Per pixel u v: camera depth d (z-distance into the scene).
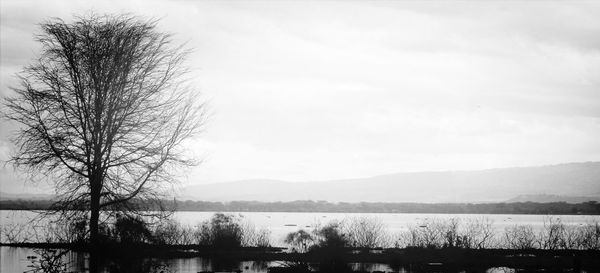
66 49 35.97
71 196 36.34
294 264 40.16
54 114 35.88
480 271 39.69
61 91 35.97
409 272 38.81
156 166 37.47
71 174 36.56
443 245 48.66
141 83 37.88
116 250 36.47
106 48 36.78
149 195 37.44
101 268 35.47
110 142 36.53
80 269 34.94
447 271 39.72
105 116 36.44
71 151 35.94
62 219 36.66
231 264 41.38
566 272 39.34
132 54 37.56
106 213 36.69
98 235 36.41
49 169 36.09
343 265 41.34
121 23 38.03
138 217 37.00
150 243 38.78
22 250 45.12
